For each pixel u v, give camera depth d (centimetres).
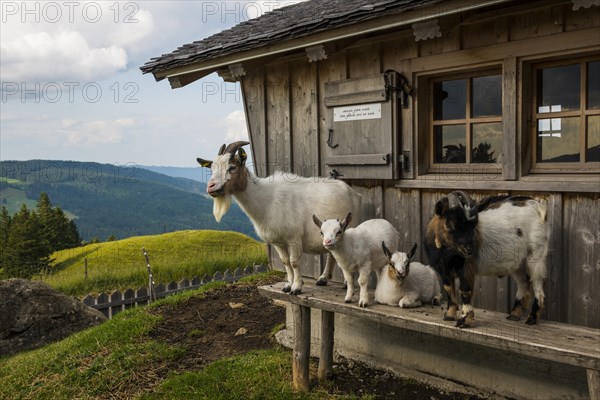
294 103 631
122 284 1275
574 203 419
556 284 433
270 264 730
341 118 570
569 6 402
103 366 573
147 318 696
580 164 421
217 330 658
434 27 409
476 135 489
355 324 556
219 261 1423
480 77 482
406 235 536
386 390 491
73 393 532
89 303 934
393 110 521
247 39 536
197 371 546
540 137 447
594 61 411
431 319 397
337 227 427
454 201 379
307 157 622
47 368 601
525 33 429
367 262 445
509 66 439
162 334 652
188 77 655
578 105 423
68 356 620
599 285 408
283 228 496
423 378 497
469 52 462
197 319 697
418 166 517
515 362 436
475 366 463
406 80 512
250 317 691
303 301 477
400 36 513
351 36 458
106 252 1875
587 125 417
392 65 526
